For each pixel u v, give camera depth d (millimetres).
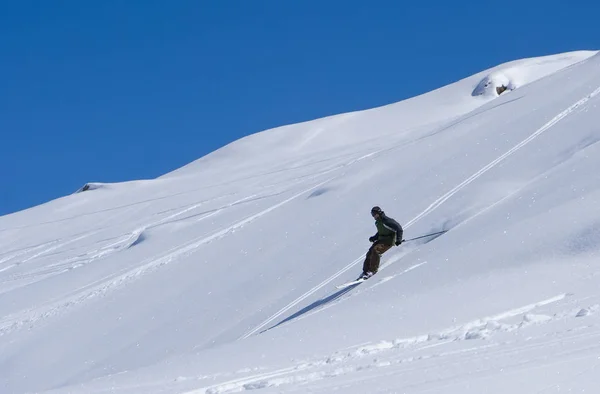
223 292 24062
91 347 23891
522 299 12453
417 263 18109
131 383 9992
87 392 9578
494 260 16250
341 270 21438
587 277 13281
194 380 9539
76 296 29641
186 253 30500
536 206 18859
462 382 6695
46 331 26516
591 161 20484
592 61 32781
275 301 21391
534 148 24500
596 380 6176
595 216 16469
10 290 34531
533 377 6516
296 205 31000
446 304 13172
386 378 7652
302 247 25094
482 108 34031
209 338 20859
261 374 9344
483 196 21734
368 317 13289
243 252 27484
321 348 11102
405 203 24594
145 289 27562
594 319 9742
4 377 23531
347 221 25781
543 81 33812
